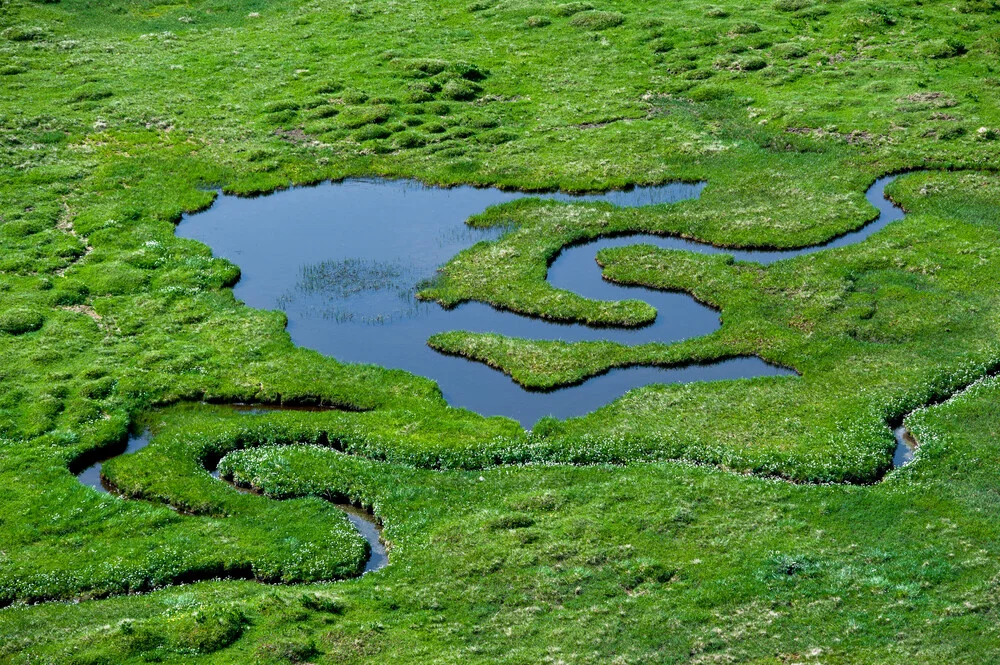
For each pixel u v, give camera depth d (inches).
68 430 1562.5
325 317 1974.7
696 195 2394.2
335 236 2311.8
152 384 1707.7
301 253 2235.5
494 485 1428.4
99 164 2620.6
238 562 1282.0
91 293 2031.3
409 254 2214.6
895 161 2422.5
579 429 1556.3
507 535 1302.9
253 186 2541.8
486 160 2608.3
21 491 1411.2
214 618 1126.4
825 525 1288.1
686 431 1526.8
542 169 2541.8
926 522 1279.5
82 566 1266.0
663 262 2075.5
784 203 2289.6
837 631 1095.6
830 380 1643.7
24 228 2261.3
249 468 1473.9
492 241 2231.8
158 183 2536.9
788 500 1344.7
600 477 1433.3
